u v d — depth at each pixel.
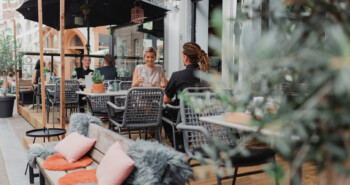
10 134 5.74
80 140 2.60
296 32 0.44
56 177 2.17
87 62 7.15
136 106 3.29
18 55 8.16
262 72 0.47
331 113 0.38
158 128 3.50
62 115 3.98
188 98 0.63
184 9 7.33
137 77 4.39
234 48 0.48
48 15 7.80
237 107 0.51
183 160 1.51
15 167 3.73
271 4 0.50
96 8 7.70
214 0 6.88
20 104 8.53
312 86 0.42
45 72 7.81
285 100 0.47
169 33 7.88
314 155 0.41
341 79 0.34
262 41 0.46
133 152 1.69
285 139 0.44
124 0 7.16
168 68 7.99
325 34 0.43
